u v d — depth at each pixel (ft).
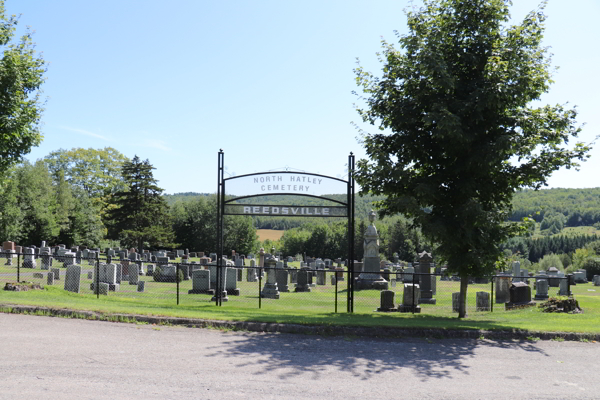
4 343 28.12
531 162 43.42
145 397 19.95
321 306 68.39
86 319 37.22
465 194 43.50
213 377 23.36
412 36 43.70
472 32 44.50
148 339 31.45
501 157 40.73
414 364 28.09
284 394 21.27
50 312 38.14
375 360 28.66
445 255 44.73
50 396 19.40
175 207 279.69
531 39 43.34
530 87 41.68
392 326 37.65
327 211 54.54
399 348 32.55
